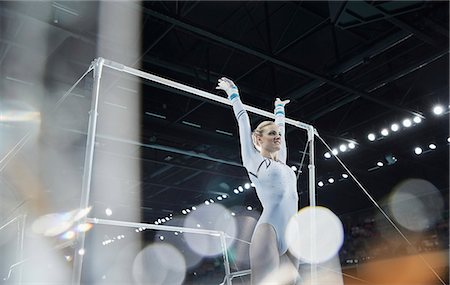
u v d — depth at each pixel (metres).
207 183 17.59
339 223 17.33
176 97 10.97
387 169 14.97
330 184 16.05
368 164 14.26
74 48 8.86
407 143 12.63
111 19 8.05
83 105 10.58
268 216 3.11
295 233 3.19
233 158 13.34
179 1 7.84
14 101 9.92
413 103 10.71
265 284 2.91
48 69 9.34
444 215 14.24
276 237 3.06
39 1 7.53
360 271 15.36
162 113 11.00
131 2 7.10
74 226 2.93
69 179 14.23
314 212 3.85
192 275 20.89
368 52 8.47
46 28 8.19
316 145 12.76
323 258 16.14
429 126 11.66
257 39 9.06
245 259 16.75
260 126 3.46
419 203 15.02
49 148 12.25
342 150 12.27
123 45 8.61
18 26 8.12
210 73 9.76
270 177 3.19
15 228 9.88
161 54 9.18
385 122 11.52
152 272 22.22
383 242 15.77
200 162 15.00
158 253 22.52
